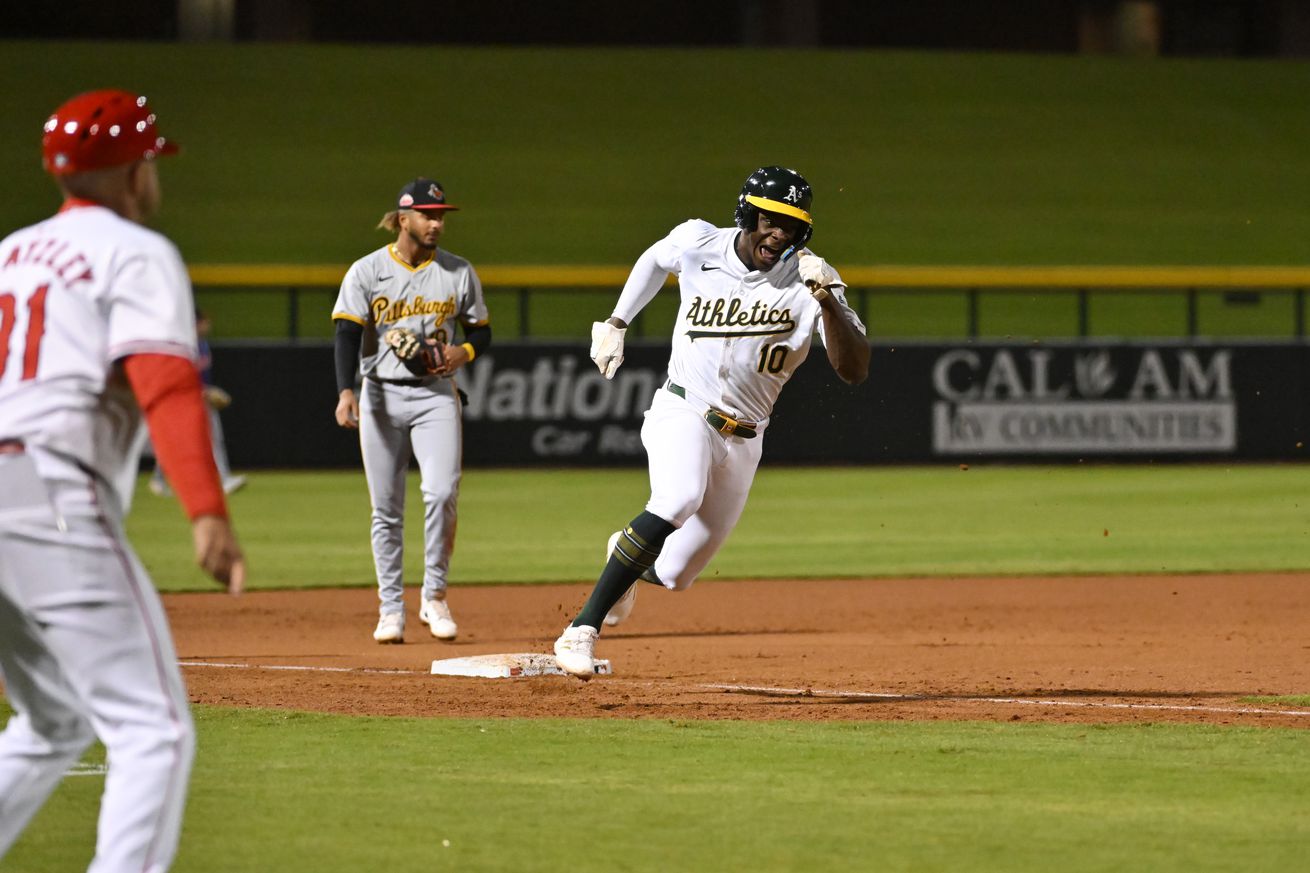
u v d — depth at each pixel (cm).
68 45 14875
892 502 6688
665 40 16400
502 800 1781
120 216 1301
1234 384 8188
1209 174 13512
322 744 2105
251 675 2761
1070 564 4922
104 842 1190
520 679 2706
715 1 16412
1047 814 1725
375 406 3238
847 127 14238
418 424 3241
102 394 1212
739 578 4631
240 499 6744
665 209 12562
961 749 2084
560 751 2061
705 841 1603
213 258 11350
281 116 14000
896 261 11725
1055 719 2319
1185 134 14300
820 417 8081
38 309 1210
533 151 13575
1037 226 12444
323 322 10100
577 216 12381
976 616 3831
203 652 3153
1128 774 1931
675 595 4275
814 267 2161
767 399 2380
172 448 1179
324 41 16050
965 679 2764
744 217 2264
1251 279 8700
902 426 8094
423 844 1585
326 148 13462
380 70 15050
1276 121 14588
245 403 7831
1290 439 8206
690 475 2323
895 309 10844
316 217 12194
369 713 2353
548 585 4434
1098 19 16688
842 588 4422
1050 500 6731
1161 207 12862
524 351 7988
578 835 1625
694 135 13975
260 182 12775
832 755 2042
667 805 1761
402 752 2052
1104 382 8125
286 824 1667
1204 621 3709
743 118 14350
